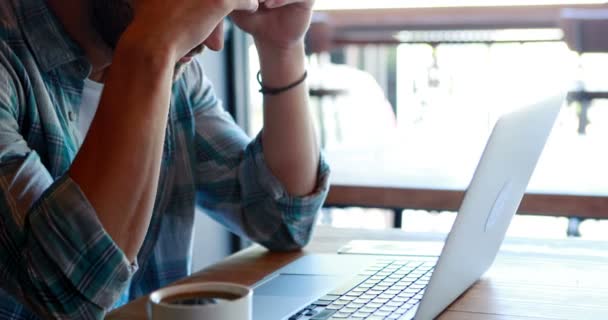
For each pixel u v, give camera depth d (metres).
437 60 3.88
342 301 0.95
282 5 1.22
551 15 3.39
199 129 1.43
